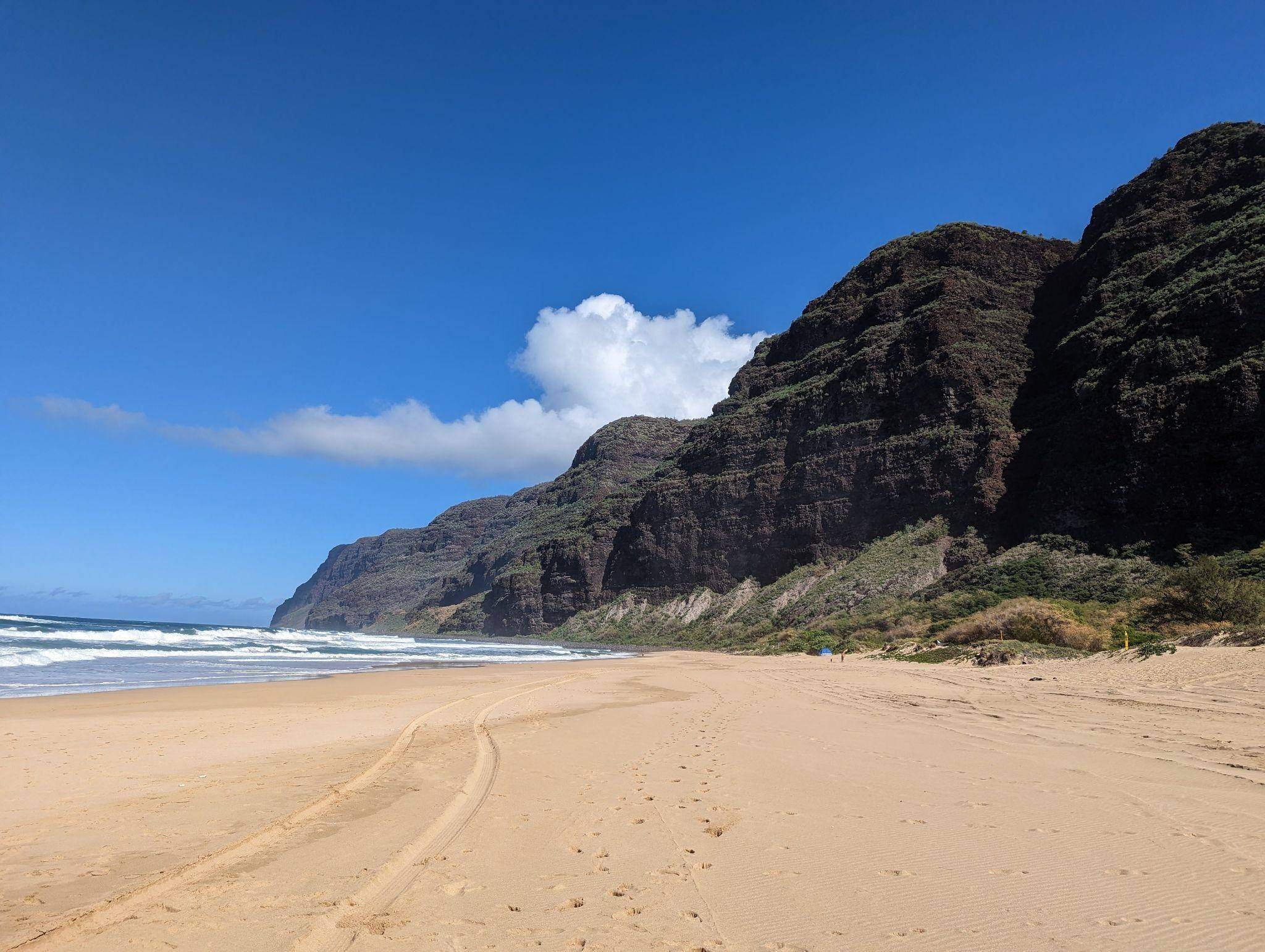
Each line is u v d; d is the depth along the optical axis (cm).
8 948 502
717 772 1117
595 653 8362
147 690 2541
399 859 707
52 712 1825
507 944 518
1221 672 1953
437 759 1247
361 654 6431
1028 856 700
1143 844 730
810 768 1145
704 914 572
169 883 639
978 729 1529
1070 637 3703
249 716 1844
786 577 9288
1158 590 4288
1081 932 521
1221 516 5034
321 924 551
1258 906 562
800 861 698
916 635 5219
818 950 500
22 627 7819
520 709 2041
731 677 3338
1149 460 5559
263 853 727
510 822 844
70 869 679
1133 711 1627
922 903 587
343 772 1134
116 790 1006
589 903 599
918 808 892
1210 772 1048
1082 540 5875
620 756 1264
